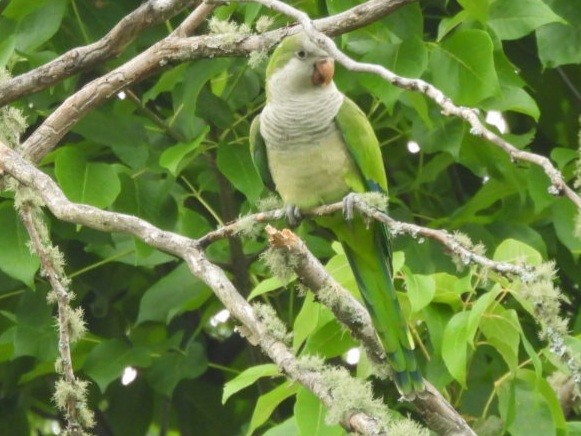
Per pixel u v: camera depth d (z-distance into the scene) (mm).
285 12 6695
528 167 11031
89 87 8477
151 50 8438
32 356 12250
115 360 11531
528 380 9070
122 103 11367
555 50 11039
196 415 13188
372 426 5746
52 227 11312
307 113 8945
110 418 13047
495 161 11195
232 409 13203
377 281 8820
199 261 6512
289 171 9078
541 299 5535
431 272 11133
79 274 12406
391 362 7746
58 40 11297
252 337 6363
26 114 11367
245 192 10695
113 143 10859
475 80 10141
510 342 8945
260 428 12180
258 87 11195
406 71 10164
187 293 11188
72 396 6902
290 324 11414
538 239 11484
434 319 9117
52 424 15828
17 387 12984
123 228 6809
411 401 7680
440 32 10383
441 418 7648
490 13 10688
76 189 10008
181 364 11711
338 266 8984
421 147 10945
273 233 6797
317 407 8328
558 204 10922
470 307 9156
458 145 10852
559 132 12719
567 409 9547
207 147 11164
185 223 11266
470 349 9531
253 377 8727
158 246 6680
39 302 11602
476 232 11375
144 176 11367
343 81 10812
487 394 10344
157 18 8523
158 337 12727
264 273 11703
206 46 8328
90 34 11359
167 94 12234
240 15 10992
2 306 12586
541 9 10570
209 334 13844
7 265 10242
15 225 10336
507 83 10703
